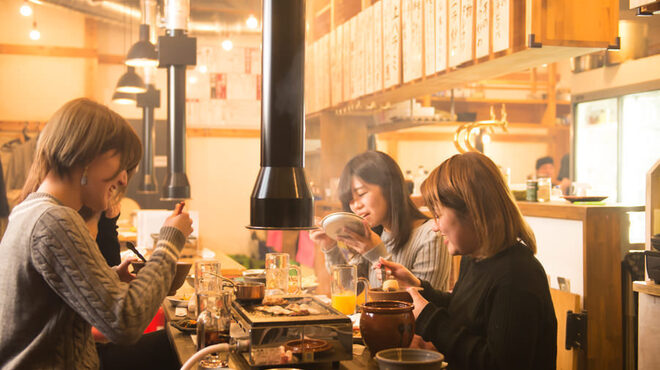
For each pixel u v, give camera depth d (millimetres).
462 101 7879
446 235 1799
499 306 1662
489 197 1722
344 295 2195
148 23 5996
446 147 8188
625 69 3846
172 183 4586
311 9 5406
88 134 1627
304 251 5512
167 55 4488
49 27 7867
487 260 1775
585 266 2646
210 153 8398
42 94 7855
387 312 1636
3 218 6793
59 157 1620
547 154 8547
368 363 1674
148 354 2506
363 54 4129
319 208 5059
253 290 1910
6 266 1556
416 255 2604
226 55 8422
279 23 1832
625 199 3883
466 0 2875
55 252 1510
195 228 4707
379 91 3873
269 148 1841
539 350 1675
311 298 2006
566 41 2502
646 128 3740
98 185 1675
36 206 1575
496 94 8336
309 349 1634
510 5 2551
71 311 1595
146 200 7984
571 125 4352
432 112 4797
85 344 1646
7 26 7746
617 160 3945
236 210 8469
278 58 1834
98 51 8086
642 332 2340
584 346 2609
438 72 3168
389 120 4793
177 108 4594
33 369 1562
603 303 2662
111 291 1537
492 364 1635
